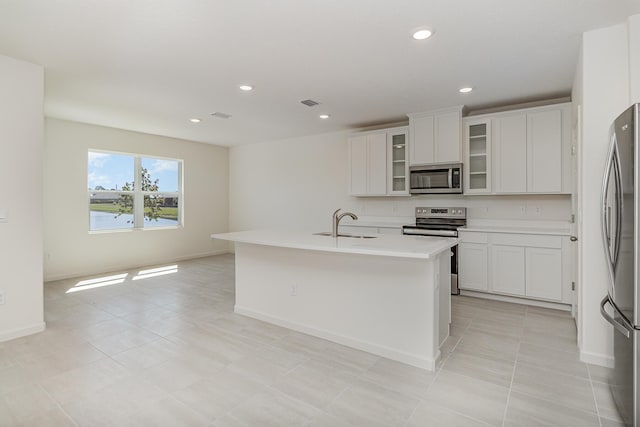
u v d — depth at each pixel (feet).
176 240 22.18
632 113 5.63
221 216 25.00
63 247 17.21
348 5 7.18
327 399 6.86
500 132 13.88
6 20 7.71
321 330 9.93
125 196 20.10
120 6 7.17
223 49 9.23
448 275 9.67
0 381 7.50
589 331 8.30
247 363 8.38
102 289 15.20
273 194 22.88
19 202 9.88
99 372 7.91
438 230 14.89
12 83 9.70
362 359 8.61
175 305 12.94
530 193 13.30
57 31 8.23
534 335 10.03
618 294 6.25
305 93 12.94
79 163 17.66
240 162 24.79
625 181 5.93
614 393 6.66
